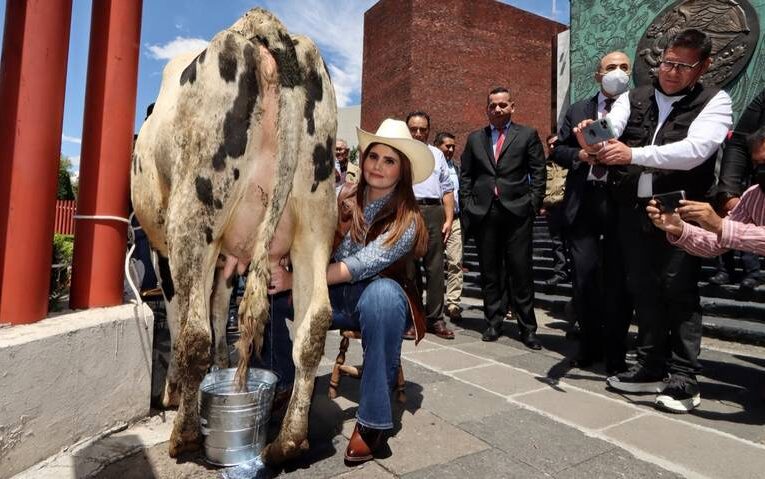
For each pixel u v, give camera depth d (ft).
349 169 20.21
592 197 12.03
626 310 11.72
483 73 72.95
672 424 8.84
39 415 6.56
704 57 9.54
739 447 7.91
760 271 17.56
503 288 15.53
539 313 20.22
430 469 6.95
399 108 70.90
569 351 14.05
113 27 8.32
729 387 10.87
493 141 15.26
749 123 9.69
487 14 73.36
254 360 8.71
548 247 29.14
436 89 69.77
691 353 9.48
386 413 7.05
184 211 6.48
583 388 10.78
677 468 7.18
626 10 26.43
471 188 15.58
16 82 6.91
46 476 6.31
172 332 8.46
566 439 8.04
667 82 9.84
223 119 6.40
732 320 15.85
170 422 8.26
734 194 9.58
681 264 9.39
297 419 6.66
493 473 6.88
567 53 42.75
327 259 7.24
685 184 9.89
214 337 9.19
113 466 6.79
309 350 6.75
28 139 6.97
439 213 15.71
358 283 8.04
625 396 10.27
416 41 69.00
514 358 13.24
